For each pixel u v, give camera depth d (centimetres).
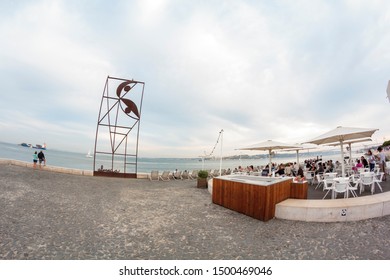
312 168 1345
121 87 1819
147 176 1869
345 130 804
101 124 1839
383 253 392
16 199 730
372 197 673
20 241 423
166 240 473
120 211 696
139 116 1894
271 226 570
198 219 635
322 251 412
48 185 1052
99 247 423
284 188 726
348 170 1237
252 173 1466
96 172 1738
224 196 788
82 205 737
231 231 534
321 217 589
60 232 484
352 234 484
